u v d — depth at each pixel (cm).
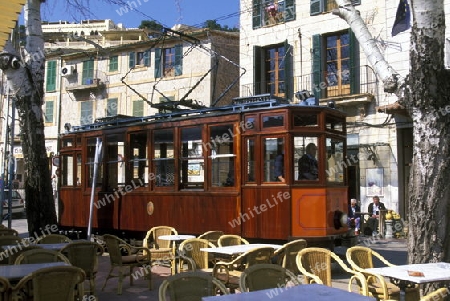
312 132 938
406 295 579
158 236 994
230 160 998
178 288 448
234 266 729
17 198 2688
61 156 1404
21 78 1145
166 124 1113
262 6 2075
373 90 1781
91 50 2781
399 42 1680
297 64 1970
